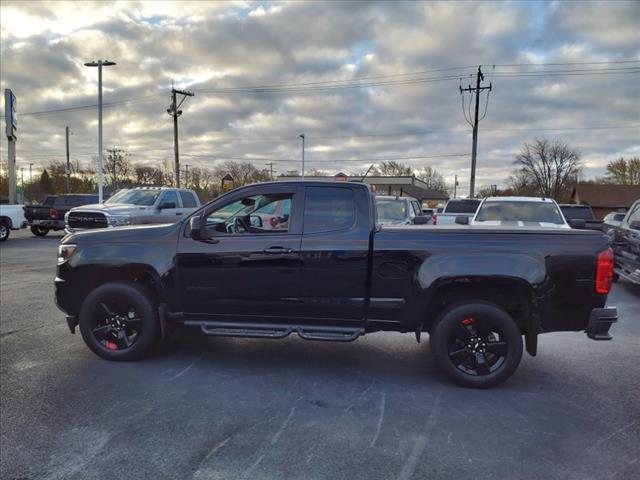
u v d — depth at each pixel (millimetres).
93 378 4293
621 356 5059
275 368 4613
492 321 4094
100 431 3303
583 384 4266
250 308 4500
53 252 14586
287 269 4375
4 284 8859
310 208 4465
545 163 72250
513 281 4023
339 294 4328
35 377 4301
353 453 3045
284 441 3191
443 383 4266
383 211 11484
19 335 5582
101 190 27859
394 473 2820
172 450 3059
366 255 4273
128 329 4738
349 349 5230
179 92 36500
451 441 3211
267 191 4555
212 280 4504
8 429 3322
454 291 4301
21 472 2799
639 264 8320
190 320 4637
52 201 22234
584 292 4020
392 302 4254
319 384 4215
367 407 3748
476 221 9781
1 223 18172
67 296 4824
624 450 3115
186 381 4246
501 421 3520
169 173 83875
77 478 2744
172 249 4582
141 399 3848
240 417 3545
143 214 13680
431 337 4207
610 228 10633
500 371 4098
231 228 4770
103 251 4676
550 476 2807
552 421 3525
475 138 32781
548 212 9805
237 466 2883
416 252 4188
